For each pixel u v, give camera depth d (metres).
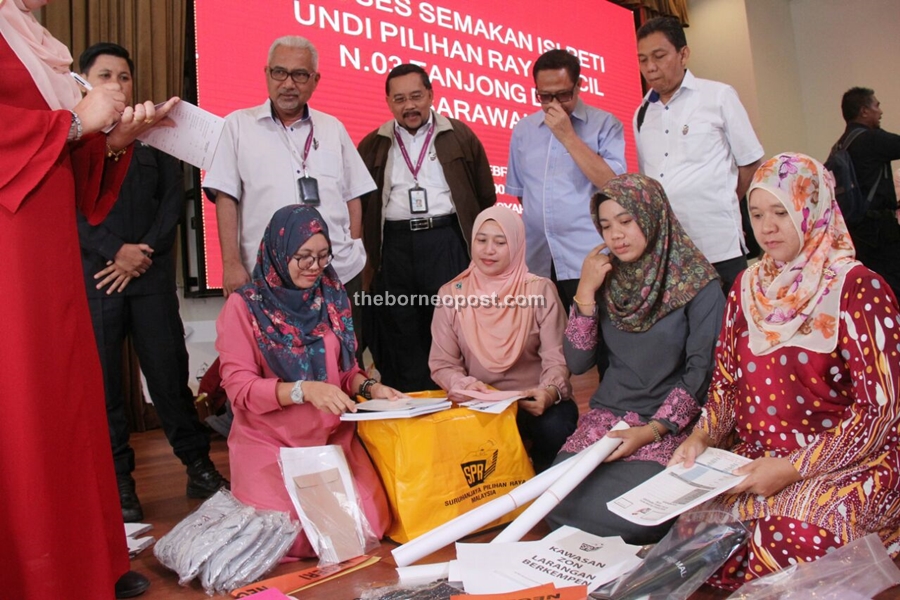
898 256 3.75
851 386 1.41
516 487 1.80
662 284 1.78
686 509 1.28
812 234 1.43
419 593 1.39
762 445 1.53
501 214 2.15
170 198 2.38
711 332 1.74
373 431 1.85
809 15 6.04
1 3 1.30
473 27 4.55
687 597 1.33
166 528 2.04
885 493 1.33
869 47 5.75
